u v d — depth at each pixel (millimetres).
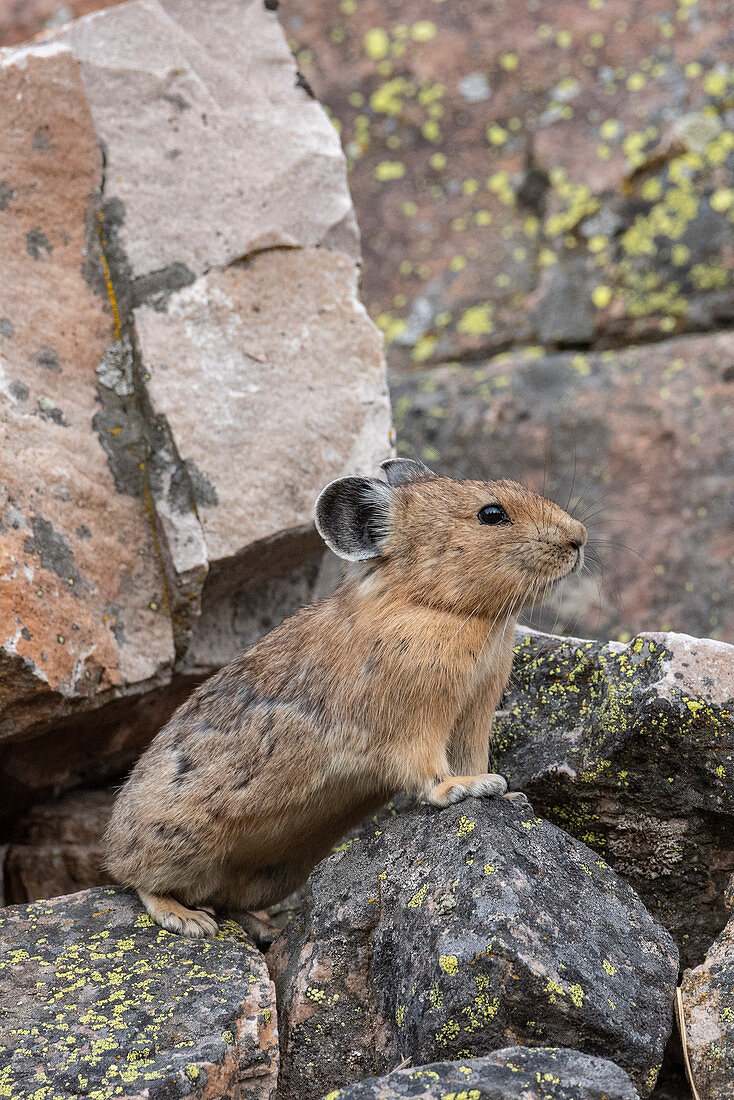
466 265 19750
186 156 12602
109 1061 7375
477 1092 6734
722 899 9375
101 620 10969
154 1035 7637
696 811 9148
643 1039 7617
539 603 9742
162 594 11500
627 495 16891
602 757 9273
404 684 9234
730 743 8828
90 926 9344
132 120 12547
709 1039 7828
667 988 8055
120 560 11266
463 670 9273
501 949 7570
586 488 17047
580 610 16109
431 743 9281
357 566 9898
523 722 10117
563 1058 7090
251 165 12742
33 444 11039
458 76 21234
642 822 9375
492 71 21125
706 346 17797
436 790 9055
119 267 12109
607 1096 6727
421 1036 7734
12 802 12516
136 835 9844
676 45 20453
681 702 8867
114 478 11492
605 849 9578
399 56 21547
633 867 9531
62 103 12102
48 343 11594
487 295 19406
